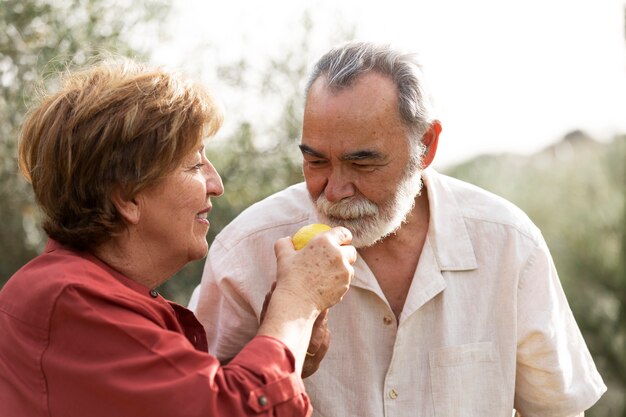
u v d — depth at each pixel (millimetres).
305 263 2043
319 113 2293
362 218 2344
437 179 2619
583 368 2621
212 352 2711
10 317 1899
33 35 5125
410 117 2338
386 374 2494
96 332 1823
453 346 2484
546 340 2498
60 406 1821
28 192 5488
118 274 1987
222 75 5918
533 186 9836
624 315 8305
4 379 1894
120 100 1944
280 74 6051
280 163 6062
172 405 1761
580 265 8562
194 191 2029
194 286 6102
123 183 1935
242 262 2615
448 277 2531
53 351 1836
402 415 2486
